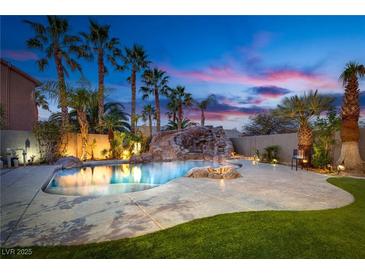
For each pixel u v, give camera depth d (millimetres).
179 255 2564
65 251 2658
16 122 16078
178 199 5035
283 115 12414
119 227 3381
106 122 18156
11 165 11531
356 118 9492
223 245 2760
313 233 3084
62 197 5176
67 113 15547
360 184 6898
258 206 4516
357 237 2969
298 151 11711
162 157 17172
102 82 19406
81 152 16594
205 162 16422
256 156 16328
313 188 6309
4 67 15211
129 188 7367
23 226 3428
